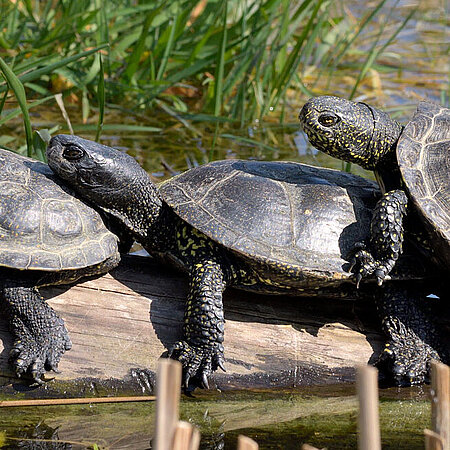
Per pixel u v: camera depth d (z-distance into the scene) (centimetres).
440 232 507
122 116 958
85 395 502
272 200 528
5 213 486
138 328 521
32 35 974
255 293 557
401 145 540
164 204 541
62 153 505
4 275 488
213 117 925
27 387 494
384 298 543
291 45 1148
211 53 980
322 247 516
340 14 1311
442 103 1039
